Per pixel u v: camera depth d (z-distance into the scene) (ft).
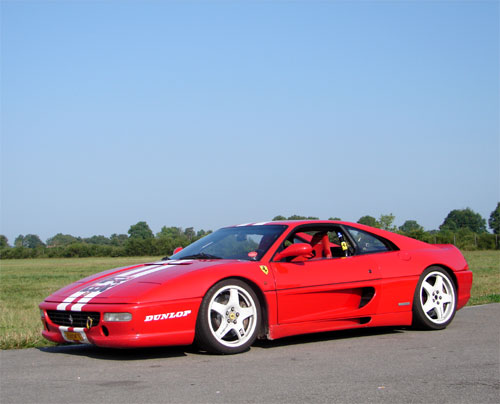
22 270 121.19
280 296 16.74
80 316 15.70
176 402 10.94
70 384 12.54
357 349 16.37
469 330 19.65
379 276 18.75
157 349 16.90
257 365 14.26
